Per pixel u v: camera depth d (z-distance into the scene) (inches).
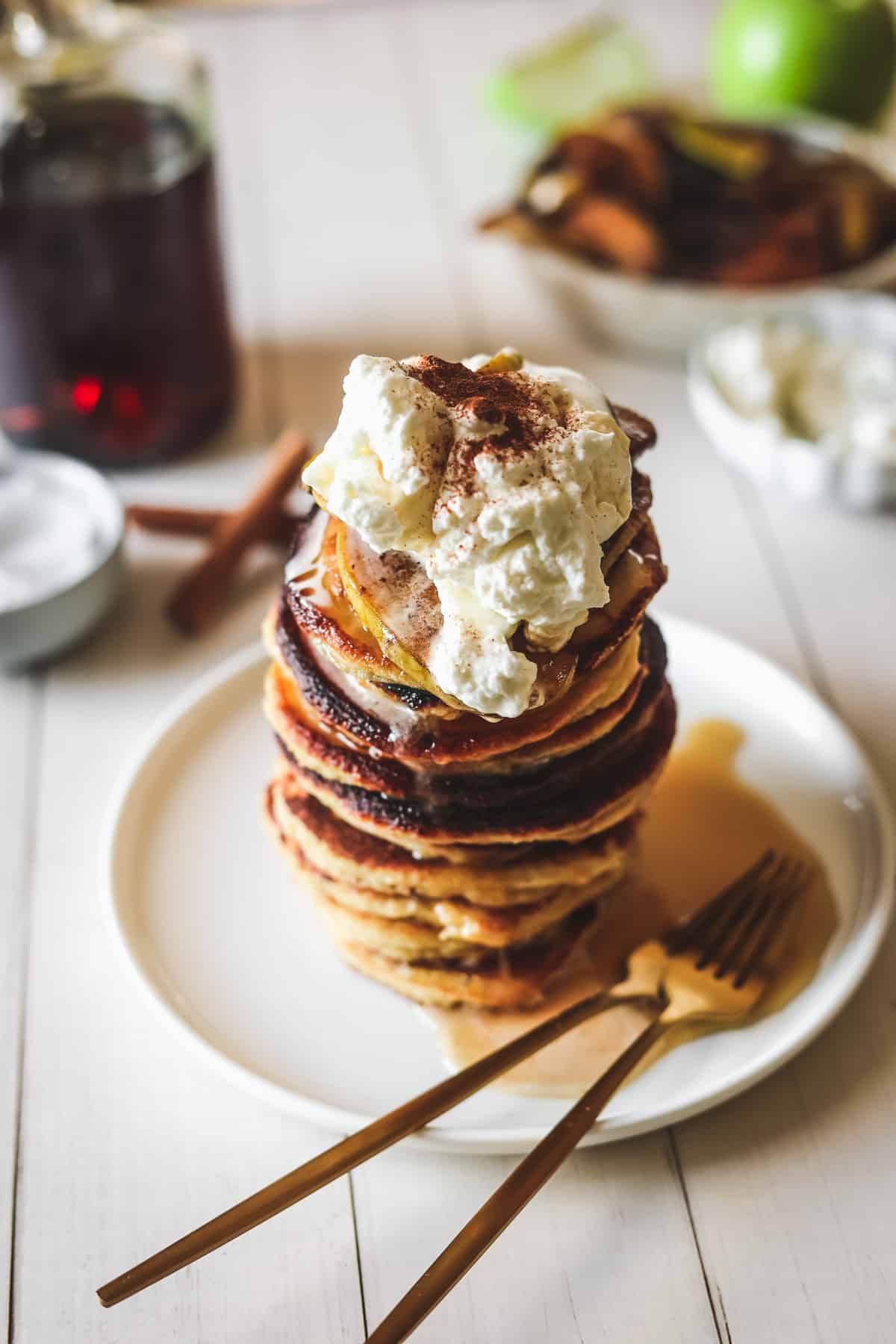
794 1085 18.3
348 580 17.0
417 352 28.5
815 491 25.2
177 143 24.5
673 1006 18.3
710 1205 17.5
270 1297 17.1
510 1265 17.2
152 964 19.3
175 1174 17.9
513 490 16.2
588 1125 17.1
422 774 17.7
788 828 20.3
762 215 28.1
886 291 28.4
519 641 16.8
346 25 37.4
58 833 21.1
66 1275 17.3
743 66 31.8
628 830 18.8
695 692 21.9
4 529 23.7
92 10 24.9
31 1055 18.9
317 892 19.2
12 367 24.9
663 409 27.3
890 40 31.4
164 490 26.0
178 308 25.1
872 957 18.5
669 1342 16.7
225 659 23.3
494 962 18.8
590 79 33.6
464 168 33.0
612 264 27.7
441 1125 17.6
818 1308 16.9
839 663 23.0
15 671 23.2
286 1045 18.6
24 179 23.4
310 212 31.9
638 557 17.6
